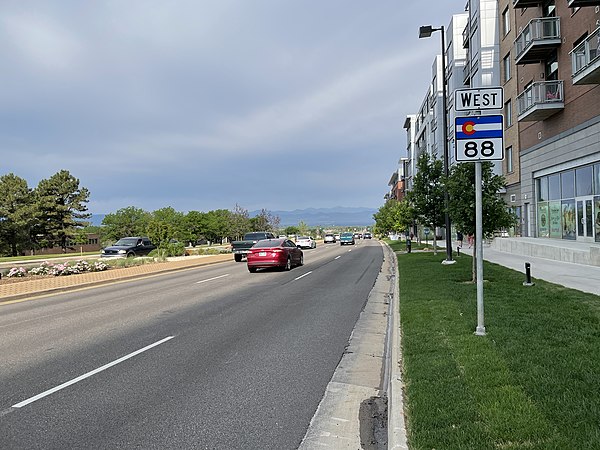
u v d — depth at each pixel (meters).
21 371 6.44
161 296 13.96
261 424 4.59
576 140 21.86
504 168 33.50
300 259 24.36
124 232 66.25
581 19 21.16
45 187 58.78
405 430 3.99
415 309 9.13
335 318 9.84
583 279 12.44
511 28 31.16
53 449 4.11
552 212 25.25
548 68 25.09
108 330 9.07
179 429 4.47
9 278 20.03
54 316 10.98
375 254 33.41
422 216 24.42
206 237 69.50
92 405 5.11
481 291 6.96
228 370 6.30
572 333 6.59
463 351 5.98
